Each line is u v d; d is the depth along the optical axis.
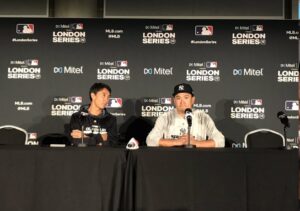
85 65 5.00
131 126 4.96
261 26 4.98
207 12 5.03
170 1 5.05
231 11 5.02
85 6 5.07
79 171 2.55
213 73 4.98
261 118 4.94
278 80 4.95
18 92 4.98
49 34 5.02
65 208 2.54
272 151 2.55
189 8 5.04
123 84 5.00
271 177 2.53
